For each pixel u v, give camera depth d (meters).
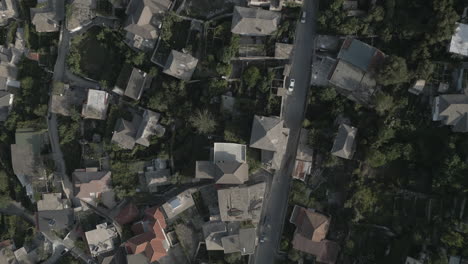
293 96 67.06
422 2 59.59
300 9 65.19
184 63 67.44
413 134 61.53
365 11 62.97
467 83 58.75
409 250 61.50
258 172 69.19
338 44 64.12
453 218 58.62
